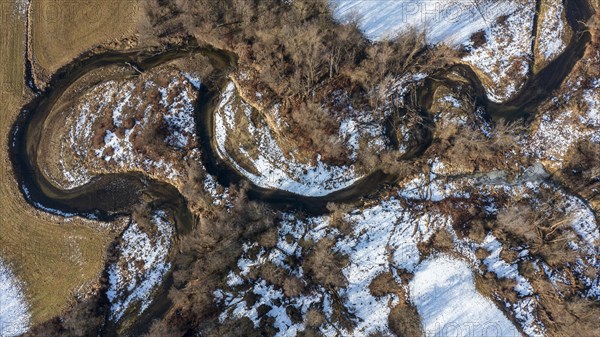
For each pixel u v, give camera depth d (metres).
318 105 50.44
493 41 53.72
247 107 52.47
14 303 45.81
